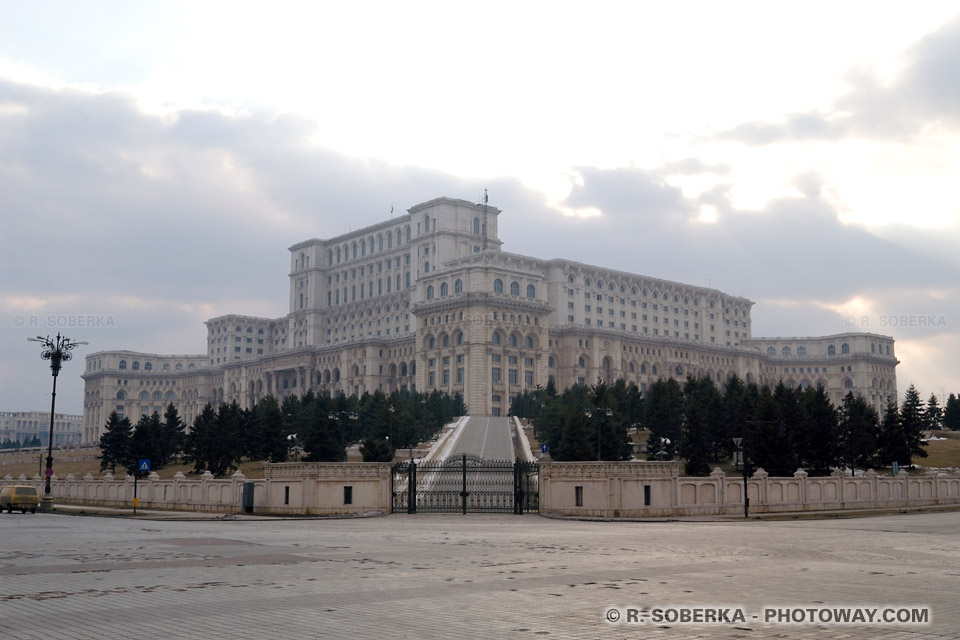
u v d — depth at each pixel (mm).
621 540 36625
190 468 121875
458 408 177250
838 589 21438
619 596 20172
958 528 46688
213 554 29703
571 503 58750
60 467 167500
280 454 116250
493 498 68562
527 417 166875
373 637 15570
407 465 62062
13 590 20906
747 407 101750
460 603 19156
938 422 185750
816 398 101125
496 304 194875
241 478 63562
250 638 15445
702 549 32250
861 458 106688
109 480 78438
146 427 123125
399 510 61812
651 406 120562
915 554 30703
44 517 58438
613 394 146625
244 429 118938
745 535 40188
